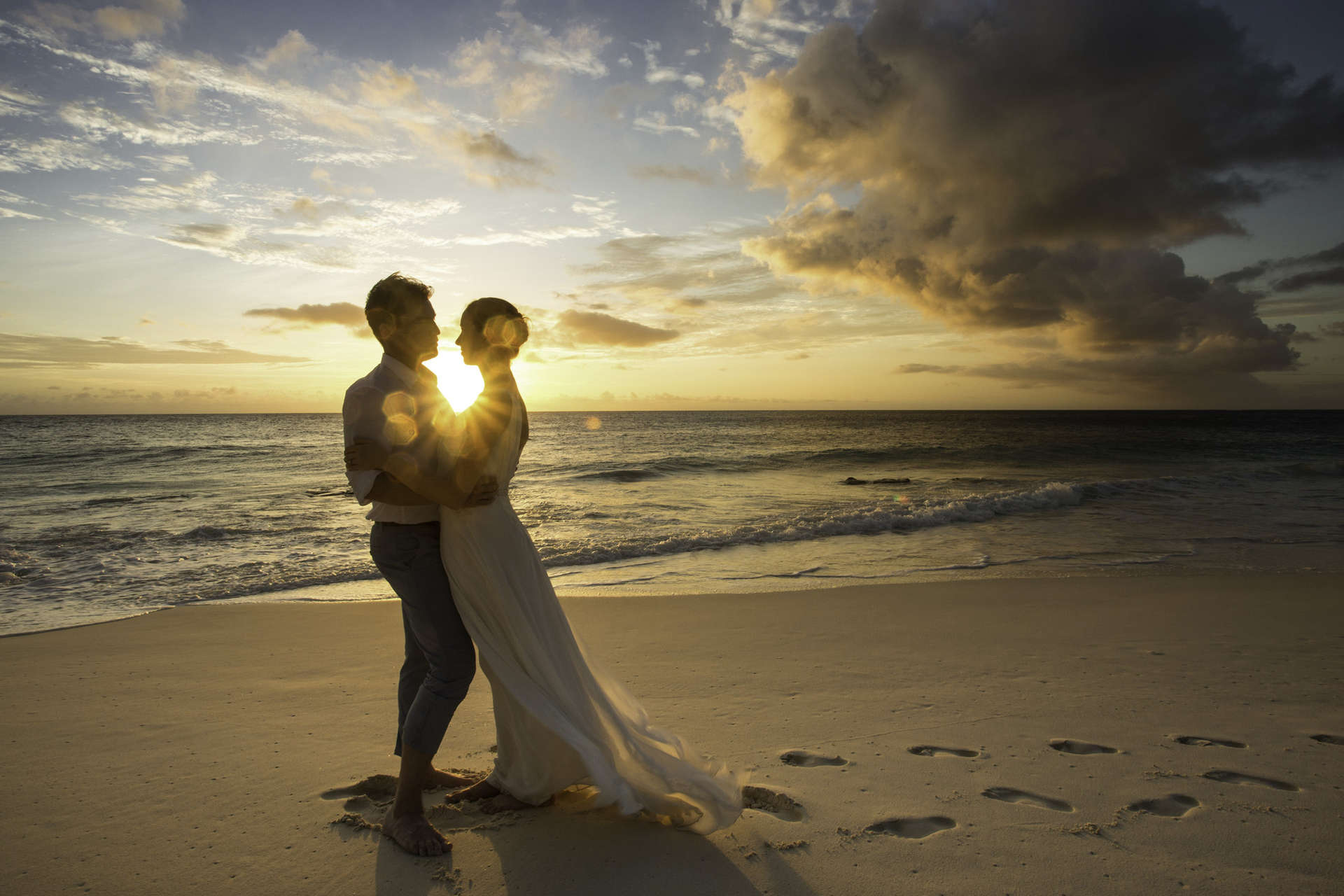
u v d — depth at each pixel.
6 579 8.14
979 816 2.38
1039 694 3.82
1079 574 8.13
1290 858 2.10
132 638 5.35
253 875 2.07
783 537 10.78
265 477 23.03
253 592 7.52
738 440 48.03
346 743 3.13
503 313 2.34
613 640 5.14
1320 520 12.14
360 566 8.81
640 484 21.33
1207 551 9.48
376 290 2.31
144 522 13.02
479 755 3.02
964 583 7.43
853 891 1.95
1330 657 4.61
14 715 3.54
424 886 2.01
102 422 91.19
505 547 2.32
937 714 3.47
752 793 2.54
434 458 2.32
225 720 3.46
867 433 59.91
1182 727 3.29
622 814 2.29
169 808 2.50
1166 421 94.50
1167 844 2.19
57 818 2.43
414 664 2.57
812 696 3.78
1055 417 129.00
